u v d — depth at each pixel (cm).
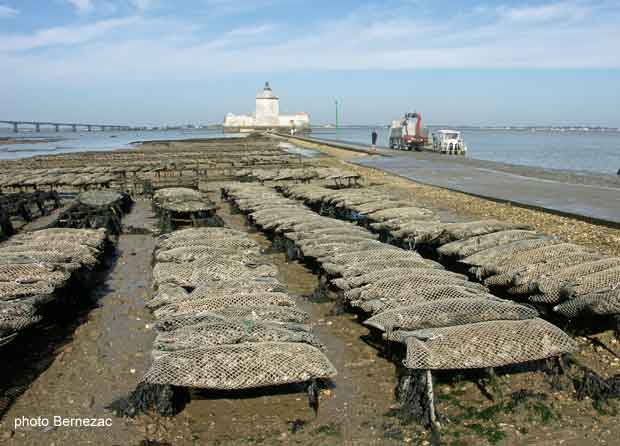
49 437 666
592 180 3077
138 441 657
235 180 3316
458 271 1312
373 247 1252
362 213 1814
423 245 1457
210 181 3344
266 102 16825
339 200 2034
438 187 2817
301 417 704
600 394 724
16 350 915
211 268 1109
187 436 668
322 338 964
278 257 1539
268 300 927
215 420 701
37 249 1233
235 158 4397
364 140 10469
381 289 959
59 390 782
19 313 848
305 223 1548
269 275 1127
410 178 3231
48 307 1022
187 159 4322
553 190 2611
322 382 788
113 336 978
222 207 2473
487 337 733
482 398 736
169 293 986
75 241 1373
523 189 2664
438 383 772
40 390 782
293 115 17288
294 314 873
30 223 2173
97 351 914
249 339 762
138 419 699
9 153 6638
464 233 1380
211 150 5831
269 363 696
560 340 743
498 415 695
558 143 10300
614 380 747
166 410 705
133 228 1983
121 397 758
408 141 5784
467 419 689
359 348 913
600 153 6688
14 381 808
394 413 705
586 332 924
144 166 3550
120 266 1467
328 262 1181
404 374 772
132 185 3155
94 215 1927
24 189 3075
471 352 711
